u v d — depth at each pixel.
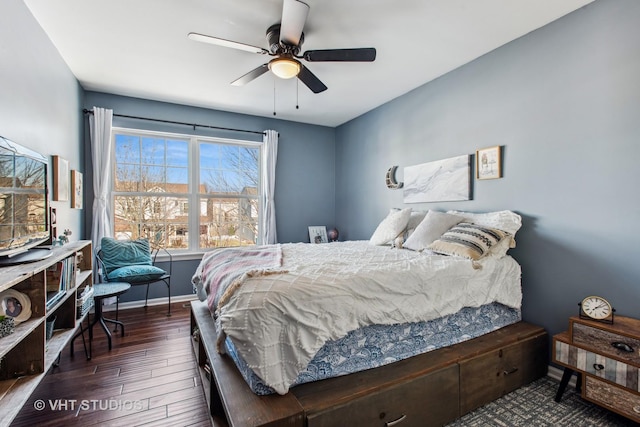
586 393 1.77
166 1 1.99
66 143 2.80
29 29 2.02
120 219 3.76
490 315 2.16
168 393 1.98
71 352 2.48
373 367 1.61
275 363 1.32
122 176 3.77
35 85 2.11
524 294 2.39
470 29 2.31
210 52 2.64
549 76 2.23
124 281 3.01
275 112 4.23
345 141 4.77
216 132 4.18
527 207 2.38
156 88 3.43
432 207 3.22
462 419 1.73
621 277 1.88
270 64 2.22
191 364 2.34
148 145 3.89
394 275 1.75
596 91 1.99
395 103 3.73
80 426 1.67
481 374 1.82
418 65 2.88
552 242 2.22
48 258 1.71
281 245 3.01
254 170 4.53
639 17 1.81
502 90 2.54
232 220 4.38
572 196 2.11
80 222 3.27
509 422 1.71
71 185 2.89
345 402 1.35
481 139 2.71
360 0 1.97
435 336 1.86
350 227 4.66
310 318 1.41
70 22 2.19
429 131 3.25
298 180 4.75
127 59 2.76
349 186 4.68
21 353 1.52
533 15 2.14
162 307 3.71
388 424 1.46
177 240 4.04
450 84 3.01
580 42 2.06
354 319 1.54
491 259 2.21
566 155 2.14
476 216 2.62
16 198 1.57
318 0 1.97
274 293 1.41
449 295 1.91
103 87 3.40
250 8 2.06
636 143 1.82
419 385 1.56
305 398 1.34
